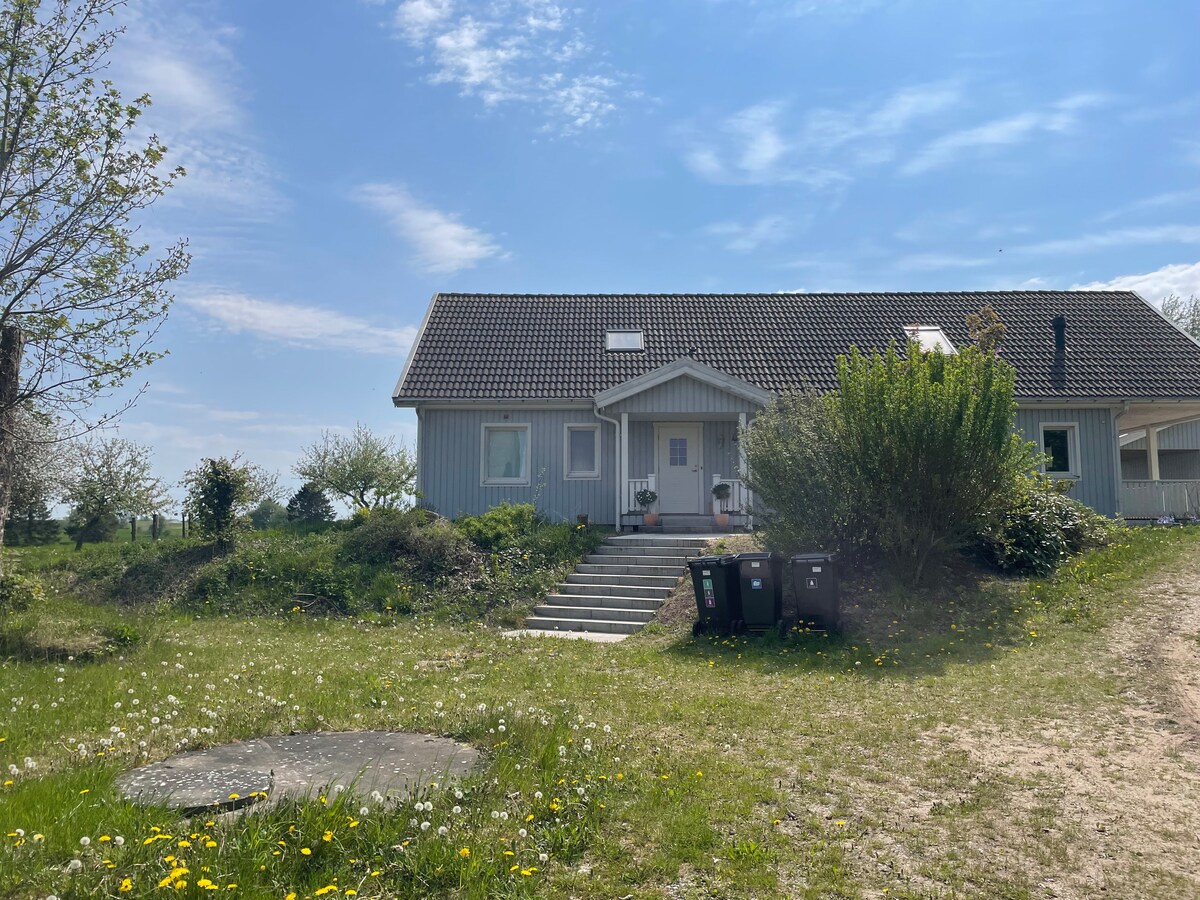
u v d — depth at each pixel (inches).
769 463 593.0
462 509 862.5
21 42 506.6
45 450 973.8
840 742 313.7
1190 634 439.5
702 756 293.7
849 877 205.5
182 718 317.4
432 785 237.6
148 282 542.9
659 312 993.5
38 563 840.9
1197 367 878.4
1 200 508.4
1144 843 225.9
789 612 559.8
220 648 513.0
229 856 191.5
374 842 204.2
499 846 206.8
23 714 318.7
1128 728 325.4
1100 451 863.1
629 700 379.9
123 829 203.0
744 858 212.5
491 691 395.5
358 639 578.6
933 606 534.9
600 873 203.9
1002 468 544.7
